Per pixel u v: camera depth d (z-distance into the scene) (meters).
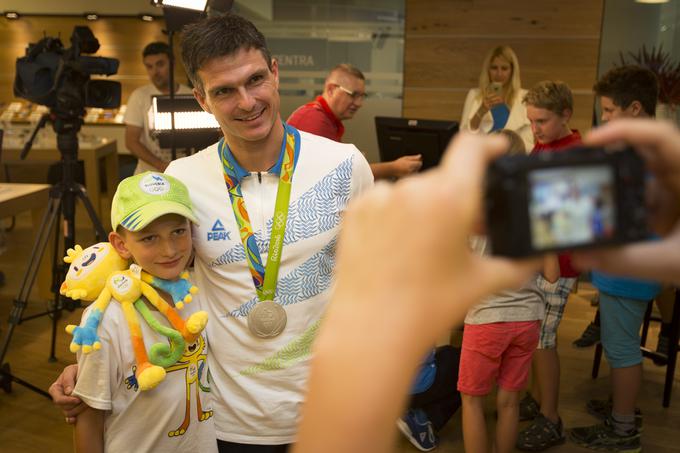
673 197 0.34
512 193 0.31
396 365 0.25
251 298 1.55
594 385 3.41
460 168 0.26
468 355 2.38
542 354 2.80
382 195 0.27
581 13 4.99
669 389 3.18
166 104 2.87
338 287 0.26
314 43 5.53
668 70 4.73
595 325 3.86
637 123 0.32
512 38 5.18
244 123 1.47
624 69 2.63
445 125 3.23
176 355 1.45
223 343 1.58
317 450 0.24
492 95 4.27
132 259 1.52
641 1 4.84
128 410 1.48
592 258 0.32
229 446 1.62
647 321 3.57
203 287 1.63
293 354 1.56
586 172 0.32
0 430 2.92
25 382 3.13
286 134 1.61
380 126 3.50
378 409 0.24
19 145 6.11
